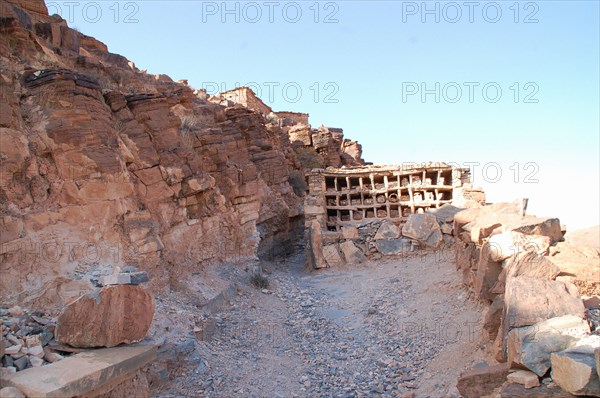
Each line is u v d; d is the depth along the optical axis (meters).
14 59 9.57
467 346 7.99
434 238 17.61
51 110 8.70
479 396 6.05
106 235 8.84
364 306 12.20
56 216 8.22
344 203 22.00
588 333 5.43
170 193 11.36
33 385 5.26
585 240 7.90
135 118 11.64
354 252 17.88
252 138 21.45
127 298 6.81
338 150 36.12
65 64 12.34
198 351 8.27
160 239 10.30
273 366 8.70
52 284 7.71
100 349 6.66
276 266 18.78
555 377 5.02
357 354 9.33
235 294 12.34
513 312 6.05
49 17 14.37
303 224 23.33
